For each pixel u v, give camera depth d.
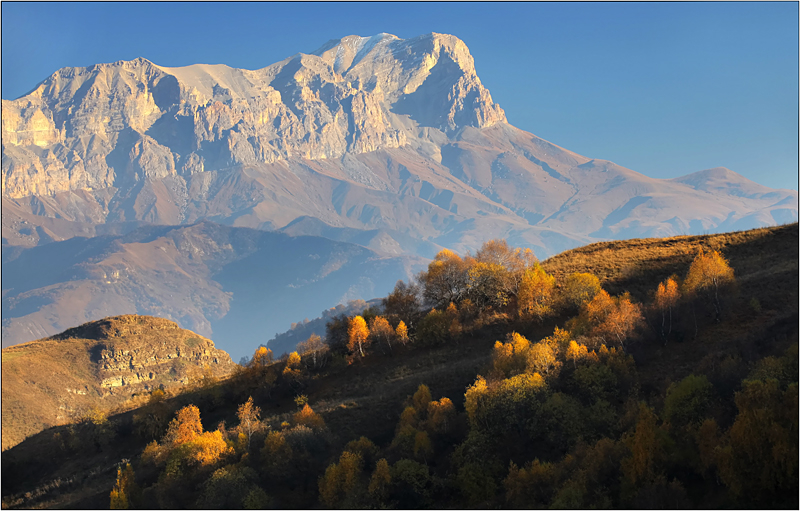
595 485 50.66
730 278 74.06
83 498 72.25
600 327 72.25
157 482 68.94
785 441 43.41
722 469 45.16
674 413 54.12
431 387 77.75
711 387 54.94
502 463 59.66
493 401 63.84
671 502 45.50
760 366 54.75
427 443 63.44
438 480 59.78
